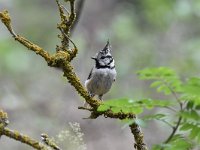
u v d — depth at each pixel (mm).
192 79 2375
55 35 15930
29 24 16109
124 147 14219
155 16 15414
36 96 15141
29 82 15297
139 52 15391
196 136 2660
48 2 16594
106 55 7680
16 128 13922
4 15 3299
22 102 14828
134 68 15125
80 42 15844
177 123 2695
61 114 15031
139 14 16609
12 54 14367
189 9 14883
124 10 17406
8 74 14797
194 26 15945
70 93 15664
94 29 17891
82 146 2475
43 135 2799
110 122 14805
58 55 3475
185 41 15898
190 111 2580
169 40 15844
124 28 15680
